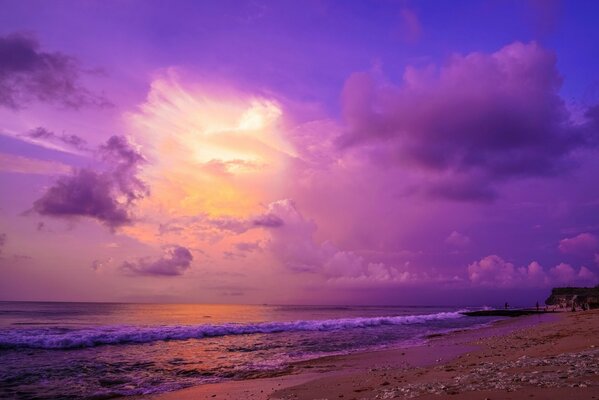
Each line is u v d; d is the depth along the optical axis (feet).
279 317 238.27
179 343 93.35
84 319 175.42
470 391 30.42
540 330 106.42
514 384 31.58
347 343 96.84
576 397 25.29
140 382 51.72
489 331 122.52
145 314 234.79
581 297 305.53
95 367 61.46
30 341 81.41
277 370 59.62
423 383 38.37
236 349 85.10
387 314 312.71
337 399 35.73
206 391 45.06
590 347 56.18
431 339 104.22
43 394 45.47
